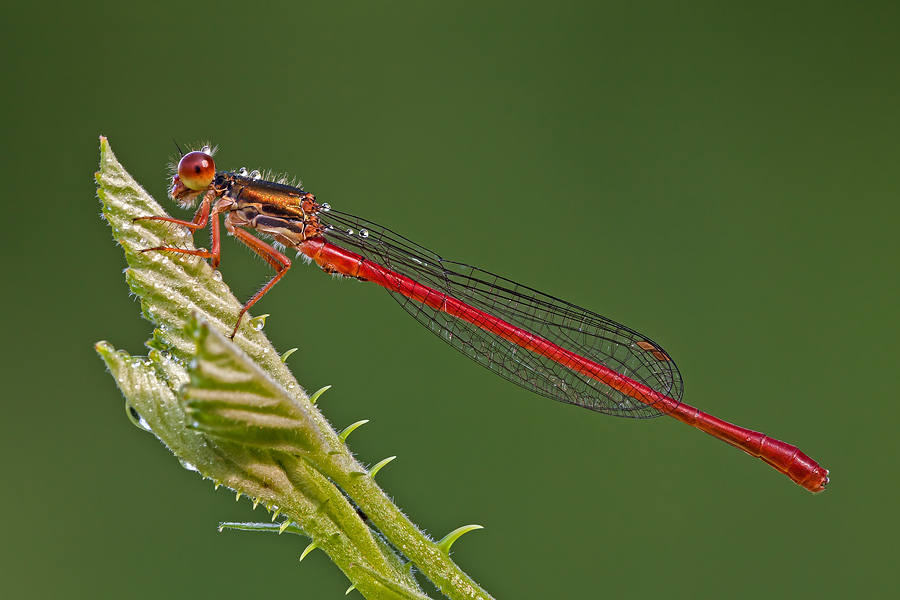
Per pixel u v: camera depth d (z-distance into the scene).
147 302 0.11
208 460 0.11
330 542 0.11
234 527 0.11
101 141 0.11
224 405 0.09
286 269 0.23
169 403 0.10
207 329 0.08
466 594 0.12
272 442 0.10
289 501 0.11
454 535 0.12
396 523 0.12
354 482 0.11
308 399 0.12
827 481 0.23
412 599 0.11
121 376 0.10
